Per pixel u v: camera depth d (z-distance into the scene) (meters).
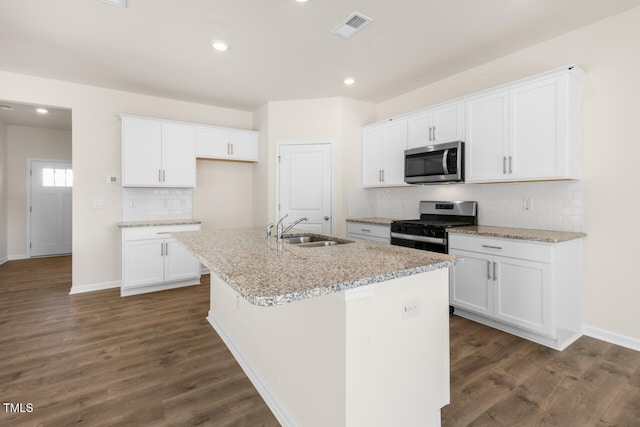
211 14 2.37
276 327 1.71
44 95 3.56
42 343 2.47
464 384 1.92
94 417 1.65
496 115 2.82
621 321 2.41
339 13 2.36
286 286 1.05
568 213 2.66
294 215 4.41
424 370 1.51
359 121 4.40
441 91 3.66
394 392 1.39
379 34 2.65
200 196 4.57
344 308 1.20
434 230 3.06
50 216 6.13
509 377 1.99
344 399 1.21
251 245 1.93
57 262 5.53
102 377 2.01
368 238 3.91
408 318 1.44
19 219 5.85
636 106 2.31
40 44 2.80
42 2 2.21
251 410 1.73
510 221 3.05
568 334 2.43
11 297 3.60
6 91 3.38
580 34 2.56
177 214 4.38
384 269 1.30
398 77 3.57
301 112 4.35
